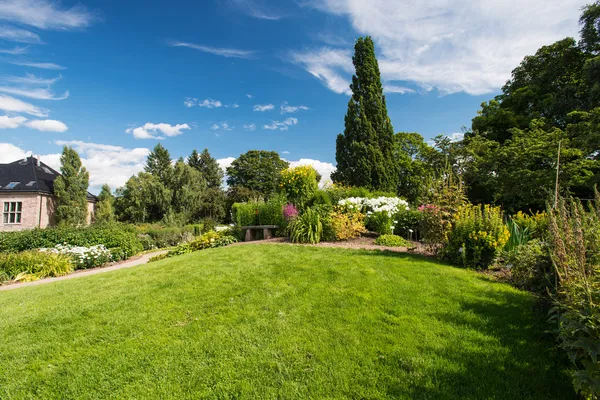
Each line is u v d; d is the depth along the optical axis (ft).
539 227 20.04
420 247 21.08
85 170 72.64
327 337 8.82
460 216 16.84
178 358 8.17
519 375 6.91
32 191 67.56
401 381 6.82
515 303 10.63
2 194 66.44
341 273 14.47
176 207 84.94
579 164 32.40
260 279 14.46
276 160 128.98
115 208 89.56
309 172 34.17
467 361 7.47
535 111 49.70
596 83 38.68
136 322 10.52
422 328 9.11
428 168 52.80
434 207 18.04
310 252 19.88
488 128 53.26
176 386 7.04
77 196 70.28
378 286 12.62
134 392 6.91
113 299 13.02
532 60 53.36
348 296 11.72
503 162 39.70
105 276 18.06
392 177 51.13
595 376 5.50
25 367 8.18
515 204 39.55
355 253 18.99
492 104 57.67
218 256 20.27
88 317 11.22
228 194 99.45
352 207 28.07
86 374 7.73
